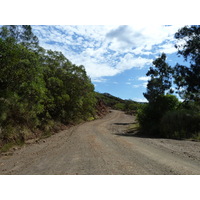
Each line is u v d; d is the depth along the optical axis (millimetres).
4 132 9320
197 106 17812
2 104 9414
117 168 4879
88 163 5426
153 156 6547
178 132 13016
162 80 26250
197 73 17031
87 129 18516
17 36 14109
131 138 12156
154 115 17859
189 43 17562
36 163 5734
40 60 16828
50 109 17875
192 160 6016
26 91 10867
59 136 13547
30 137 11523
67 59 22641
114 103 117625
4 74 9438
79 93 26344
